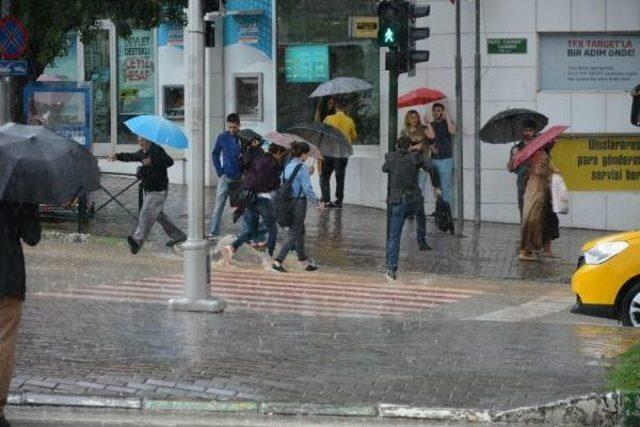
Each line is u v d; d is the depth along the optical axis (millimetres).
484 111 52281
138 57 64312
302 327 28453
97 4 45469
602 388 20516
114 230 46031
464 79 52156
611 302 28766
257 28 58812
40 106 45844
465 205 52688
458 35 48875
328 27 56688
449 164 51875
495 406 19672
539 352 24641
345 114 55375
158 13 46719
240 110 60031
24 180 17109
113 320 28484
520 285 38188
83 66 65812
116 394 20359
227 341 25859
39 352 23922
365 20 53812
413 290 36406
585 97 51875
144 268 38562
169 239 44844
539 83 52125
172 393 20531
